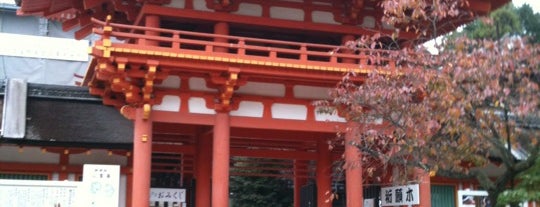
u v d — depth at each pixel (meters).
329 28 19.05
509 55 11.33
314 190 22.83
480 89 11.46
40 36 32.56
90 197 14.00
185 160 22.17
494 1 19.23
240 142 22.64
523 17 30.28
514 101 11.95
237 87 17.41
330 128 18.25
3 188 13.72
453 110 11.35
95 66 16.89
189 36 19.27
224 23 18.30
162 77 16.59
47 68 32.47
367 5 19.33
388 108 13.27
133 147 18.27
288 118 18.20
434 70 12.25
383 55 18.81
